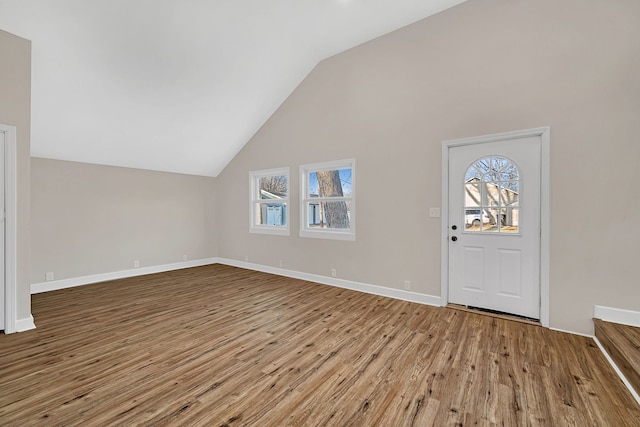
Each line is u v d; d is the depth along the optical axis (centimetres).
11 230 254
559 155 259
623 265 237
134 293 379
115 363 207
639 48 230
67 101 326
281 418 153
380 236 367
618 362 196
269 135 489
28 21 251
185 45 319
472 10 301
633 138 232
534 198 276
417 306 325
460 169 314
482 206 303
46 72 292
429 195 329
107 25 273
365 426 148
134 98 353
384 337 248
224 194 575
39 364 205
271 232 495
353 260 393
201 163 532
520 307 285
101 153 419
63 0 244
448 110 315
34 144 361
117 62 307
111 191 450
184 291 388
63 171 404
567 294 257
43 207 387
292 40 365
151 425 147
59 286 400
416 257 340
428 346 231
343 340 243
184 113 405
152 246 499
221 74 372
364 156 379
